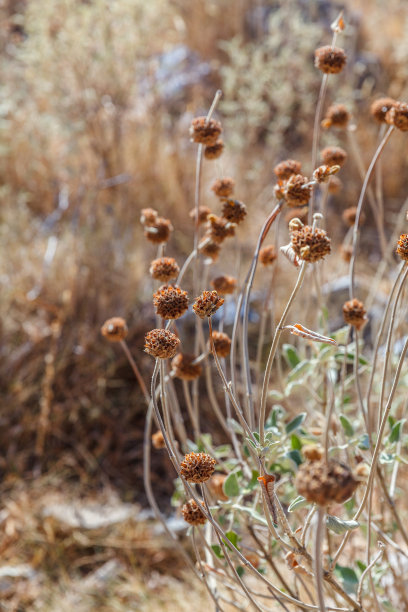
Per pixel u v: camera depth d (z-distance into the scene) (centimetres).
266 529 188
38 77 441
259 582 228
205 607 238
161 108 477
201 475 128
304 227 120
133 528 275
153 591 254
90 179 427
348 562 212
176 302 129
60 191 425
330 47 188
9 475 300
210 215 176
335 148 201
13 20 502
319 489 89
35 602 251
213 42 585
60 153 448
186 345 339
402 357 129
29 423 314
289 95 484
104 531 274
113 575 261
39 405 322
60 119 432
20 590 255
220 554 173
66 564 266
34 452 311
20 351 328
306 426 212
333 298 354
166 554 266
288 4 573
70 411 319
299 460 163
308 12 595
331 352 183
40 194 432
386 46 599
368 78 567
